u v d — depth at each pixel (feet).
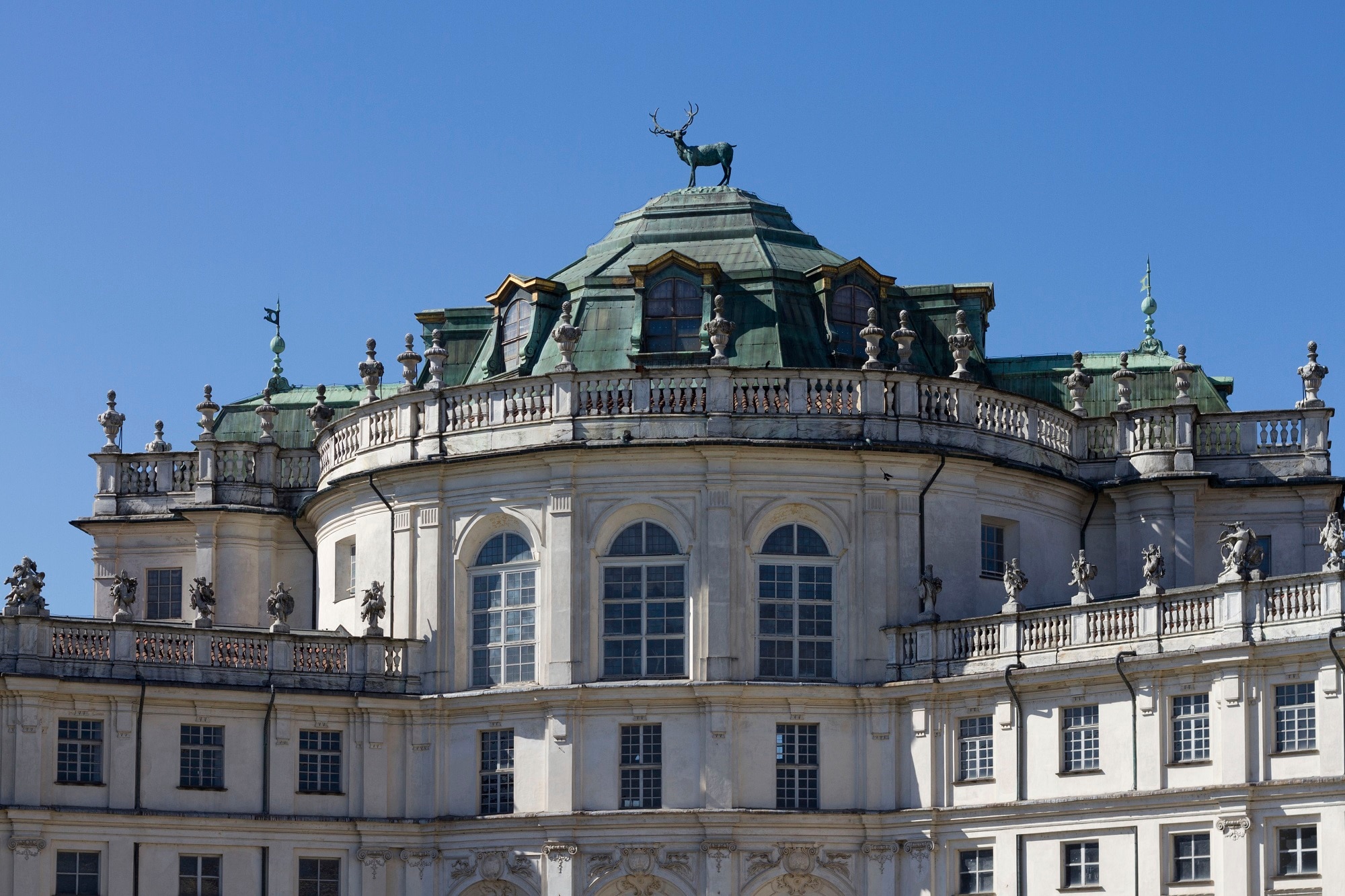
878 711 305.53
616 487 308.81
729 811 300.20
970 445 315.99
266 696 308.19
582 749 305.53
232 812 305.73
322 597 341.62
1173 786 278.46
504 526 315.58
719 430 306.96
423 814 312.91
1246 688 272.92
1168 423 330.75
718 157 353.51
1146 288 368.07
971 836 296.30
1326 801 264.93
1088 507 333.21
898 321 341.21
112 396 363.76
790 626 308.19
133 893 298.56
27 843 293.02
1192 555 326.03
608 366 326.65
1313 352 331.77
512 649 312.09
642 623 307.17
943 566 312.50
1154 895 277.85
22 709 295.28
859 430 309.83
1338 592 267.18
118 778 300.20
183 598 356.59
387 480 321.93
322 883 309.83
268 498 352.69
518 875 305.53
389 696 313.53
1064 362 357.20
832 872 303.07
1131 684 283.18
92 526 358.23
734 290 329.72
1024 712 294.05
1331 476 327.06
